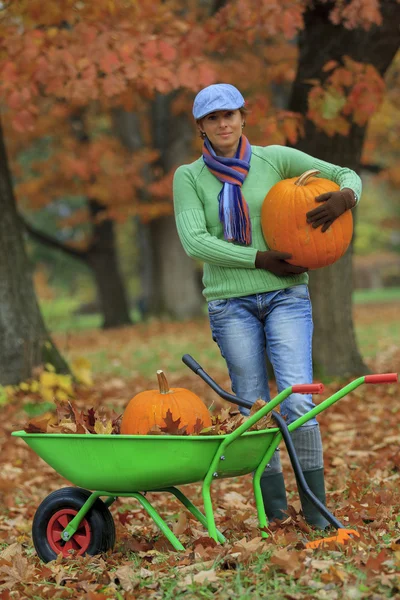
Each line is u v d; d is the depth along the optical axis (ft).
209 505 19.81
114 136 111.14
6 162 51.19
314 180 21.30
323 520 21.22
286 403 21.16
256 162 21.48
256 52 62.95
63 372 51.37
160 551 21.08
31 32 40.93
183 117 104.73
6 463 36.27
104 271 122.52
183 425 20.03
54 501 21.06
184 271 116.57
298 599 16.28
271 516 22.03
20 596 18.86
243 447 19.65
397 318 111.65
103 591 18.19
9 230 50.78
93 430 20.63
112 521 21.31
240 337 21.38
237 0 39.58
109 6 40.57
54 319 106.22
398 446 33.71
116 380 57.21
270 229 20.80
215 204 21.06
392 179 95.04
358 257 243.60
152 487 20.11
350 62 41.37
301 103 45.55
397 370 56.08
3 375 49.42
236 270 21.15
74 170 100.32
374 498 24.72
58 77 40.09
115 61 39.91
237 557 18.51
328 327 50.24
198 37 41.19
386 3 42.24
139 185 102.06
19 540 24.91
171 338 92.17
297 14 39.60
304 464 21.31
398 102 75.66
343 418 40.57
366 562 17.49
